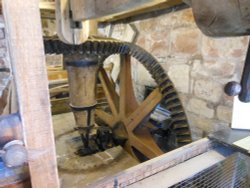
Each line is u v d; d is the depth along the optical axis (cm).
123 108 150
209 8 29
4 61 106
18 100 29
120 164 122
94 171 114
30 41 28
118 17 206
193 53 140
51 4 176
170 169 57
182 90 154
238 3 26
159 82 127
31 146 31
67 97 218
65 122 185
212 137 72
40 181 33
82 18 64
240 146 66
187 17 141
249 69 34
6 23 27
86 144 135
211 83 130
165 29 163
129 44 133
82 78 109
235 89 35
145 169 54
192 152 64
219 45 121
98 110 180
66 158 126
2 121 29
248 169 59
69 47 100
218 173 56
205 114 137
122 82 149
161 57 172
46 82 30
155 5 145
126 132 149
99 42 110
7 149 29
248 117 77
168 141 160
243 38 108
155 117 170
